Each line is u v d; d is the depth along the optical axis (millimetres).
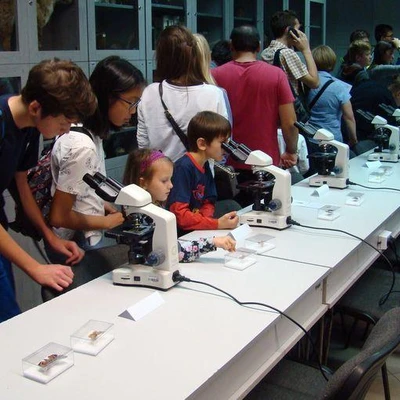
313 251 2002
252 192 2309
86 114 1620
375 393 2396
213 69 3141
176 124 2500
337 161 2916
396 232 2629
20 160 1880
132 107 1990
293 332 1647
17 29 2670
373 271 2633
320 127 4012
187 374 1225
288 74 3609
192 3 3986
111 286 1707
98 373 1232
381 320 1455
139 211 1666
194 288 1679
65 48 3037
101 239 2270
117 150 3471
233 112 3068
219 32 4406
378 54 5422
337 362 2557
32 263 1686
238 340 1371
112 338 1375
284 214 2248
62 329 1439
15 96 1715
